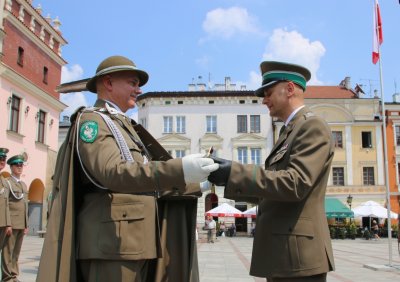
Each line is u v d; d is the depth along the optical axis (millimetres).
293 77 2855
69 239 2371
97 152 2371
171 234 2930
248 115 39844
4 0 21297
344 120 39031
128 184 2234
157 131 39875
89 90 3055
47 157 25703
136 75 2912
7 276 7148
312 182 2426
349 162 38531
